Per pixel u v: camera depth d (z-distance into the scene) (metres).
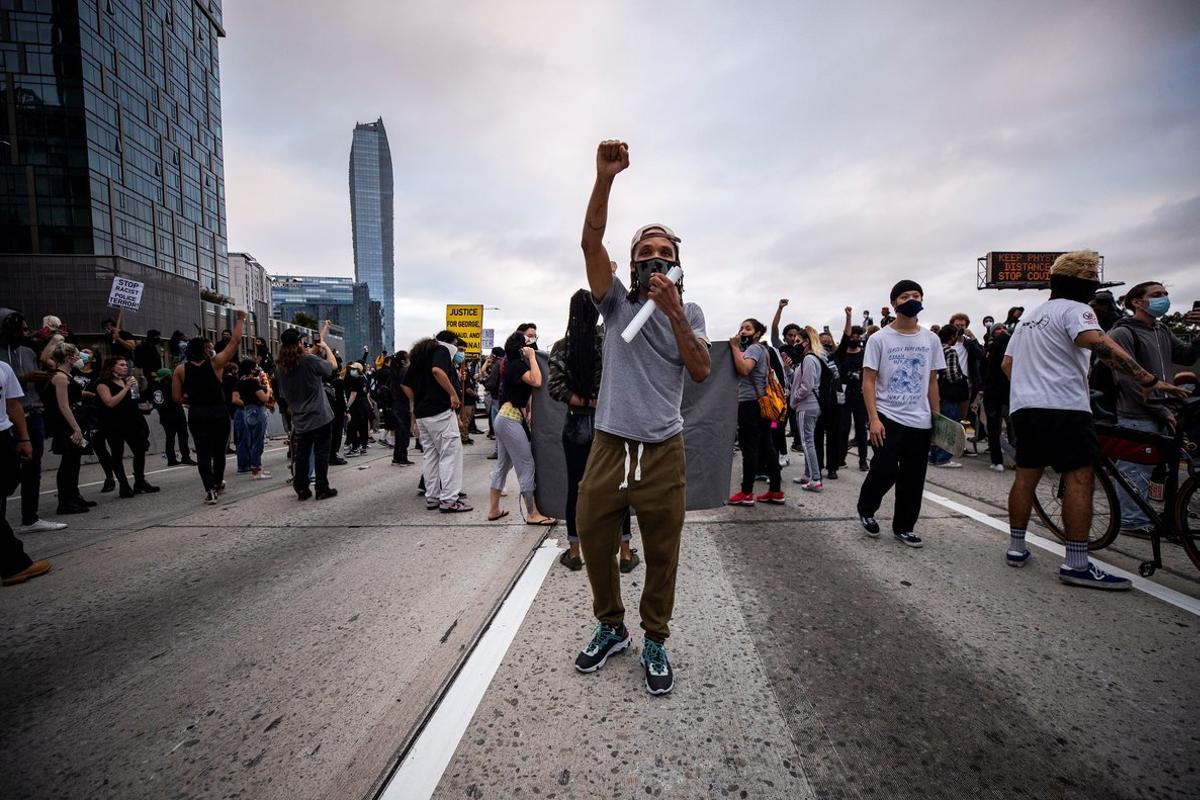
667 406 2.25
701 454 3.47
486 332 32.94
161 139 58.47
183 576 3.87
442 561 4.00
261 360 13.72
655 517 2.25
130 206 52.94
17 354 6.10
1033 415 3.41
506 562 3.94
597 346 3.48
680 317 1.98
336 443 9.41
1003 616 2.91
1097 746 1.91
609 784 1.79
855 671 2.42
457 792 1.76
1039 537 4.28
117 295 9.91
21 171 45.25
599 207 2.01
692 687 2.33
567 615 3.04
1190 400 3.14
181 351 11.07
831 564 3.75
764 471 7.25
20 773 1.92
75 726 2.19
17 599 3.51
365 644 2.77
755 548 4.13
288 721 2.16
